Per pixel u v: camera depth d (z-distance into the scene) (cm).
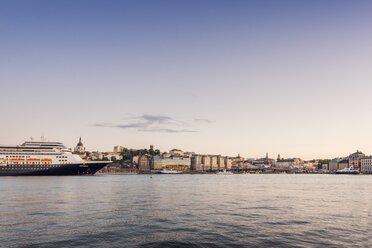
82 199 6116
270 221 3962
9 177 15288
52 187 9038
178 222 3866
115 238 3075
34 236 3108
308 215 4447
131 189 9056
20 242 2894
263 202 5972
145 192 8006
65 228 3466
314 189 9862
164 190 8819
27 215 4209
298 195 7556
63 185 10025
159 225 3684
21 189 8219
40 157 15912
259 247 2798
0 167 15100
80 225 3631
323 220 4062
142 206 5225
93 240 2992
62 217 4097
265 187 10750
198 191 8550
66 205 5222
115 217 4156
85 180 13875
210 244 2894
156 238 3089
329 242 2962
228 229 3494
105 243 2898
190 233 3300
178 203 5700
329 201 6231
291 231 3412
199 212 4644
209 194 7625
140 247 2789
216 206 5325
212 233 3303
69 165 16425
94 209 4812
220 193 7956
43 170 15962
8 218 3988
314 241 2997
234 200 6278
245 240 3030
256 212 4684
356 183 14650
